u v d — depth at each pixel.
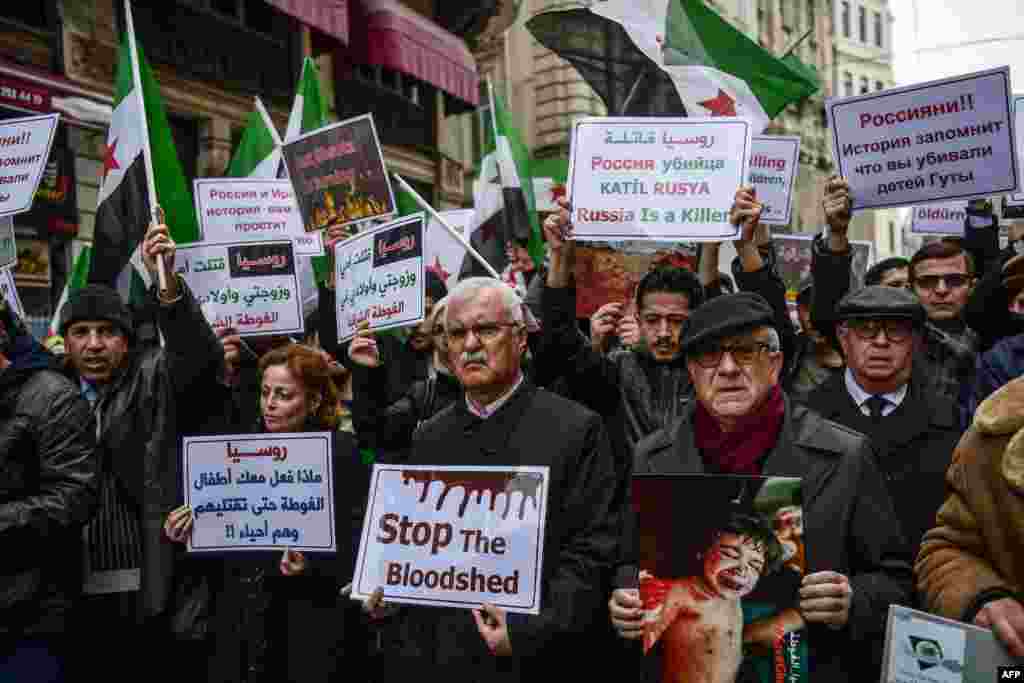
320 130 4.75
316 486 3.39
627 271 4.66
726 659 2.26
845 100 4.13
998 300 3.81
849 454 2.46
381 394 3.72
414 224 4.00
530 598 2.47
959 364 4.09
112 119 5.04
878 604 2.28
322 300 4.72
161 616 3.62
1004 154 3.91
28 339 3.53
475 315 2.70
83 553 3.63
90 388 3.95
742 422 2.51
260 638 3.33
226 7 14.17
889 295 3.09
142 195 4.96
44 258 10.55
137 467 3.71
